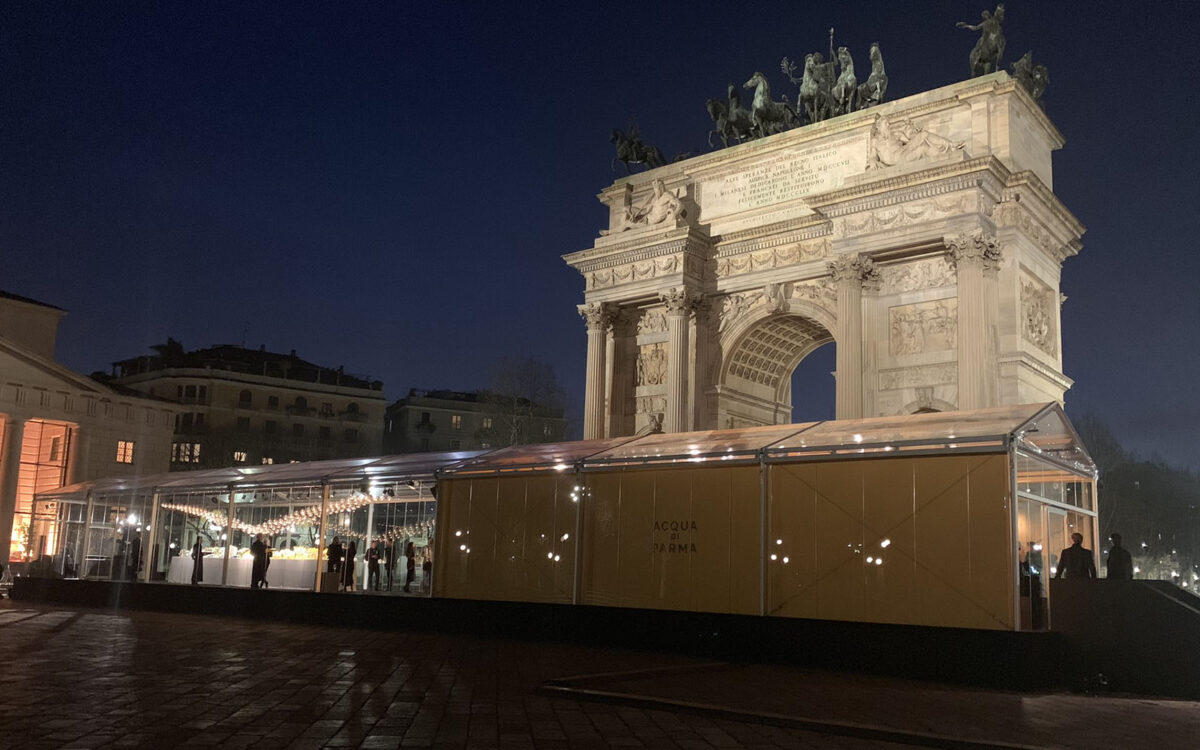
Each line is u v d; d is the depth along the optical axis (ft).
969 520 99.71
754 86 232.53
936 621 99.66
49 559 220.84
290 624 147.33
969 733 62.75
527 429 372.79
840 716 68.49
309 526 166.81
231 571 170.60
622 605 123.24
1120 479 398.62
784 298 210.18
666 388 224.33
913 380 186.19
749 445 118.01
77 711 64.39
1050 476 113.60
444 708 68.74
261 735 57.93
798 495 111.86
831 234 203.51
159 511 195.31
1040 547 106.73
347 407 519.19
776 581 111.55
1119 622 91.76
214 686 77.20
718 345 220.84
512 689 79.00
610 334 233.96
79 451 305.53
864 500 106.83
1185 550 418.92
